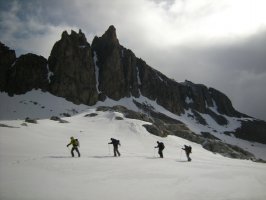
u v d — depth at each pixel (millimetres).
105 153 33938
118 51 155500
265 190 17703
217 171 23953
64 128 60656
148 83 170750
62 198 12922
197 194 15289
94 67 147000
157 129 64812
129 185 16328
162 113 155250
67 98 125500
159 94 171875
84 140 49688
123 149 44531
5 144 33938
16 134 44312
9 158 23406
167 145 57406
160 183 17344
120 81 150750
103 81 145625
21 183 14992
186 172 22016
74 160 23906
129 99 151375
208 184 17984
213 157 52531
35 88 123812
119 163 24078
